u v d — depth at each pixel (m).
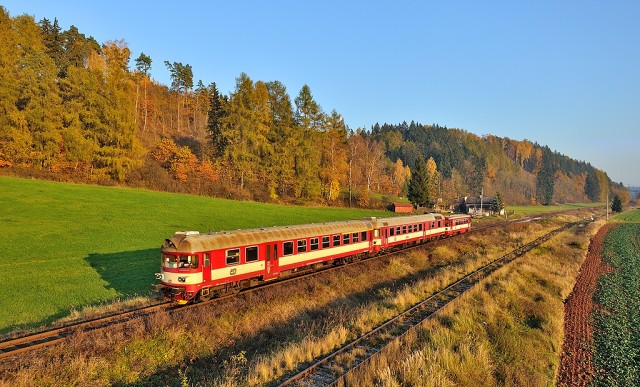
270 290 19.11
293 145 71.88
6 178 45.88
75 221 34.78
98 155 53.66
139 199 48.41
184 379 10.76
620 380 14.81
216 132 70.56
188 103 99.44
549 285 26.14
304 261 22.81
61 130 51.06
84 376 10.77
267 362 11.90
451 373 11.97
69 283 19.97
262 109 72.50
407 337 14.17
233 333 14.96
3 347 11.88
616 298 25.25
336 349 13.34
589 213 123.19
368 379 10.72
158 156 66.88
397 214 72.75
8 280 19.72
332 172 77.88
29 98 49.69
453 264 31.05
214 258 17.27
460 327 15.98
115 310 15.98
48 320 15.23
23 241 27.50
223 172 67.56
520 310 20.09
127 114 56.09
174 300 16.81
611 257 40.22
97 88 53.91
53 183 48.12
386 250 32.34
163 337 13.41
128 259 25.56
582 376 14.97
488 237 46.91
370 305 18.62
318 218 53.81
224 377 11.30
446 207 106.31
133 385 11.12
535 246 40.41
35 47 58.19
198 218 43.09
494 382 12.41
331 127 80.19
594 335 19.11
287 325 16.30
